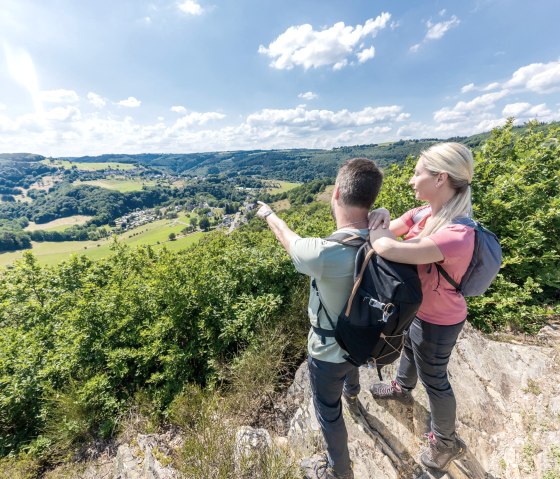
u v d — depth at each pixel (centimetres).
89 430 362
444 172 149
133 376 420
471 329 321
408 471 208
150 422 340
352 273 144
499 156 518
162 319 450
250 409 308
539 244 384
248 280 481
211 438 230
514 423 230
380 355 149
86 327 478
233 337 410
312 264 146
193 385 362
